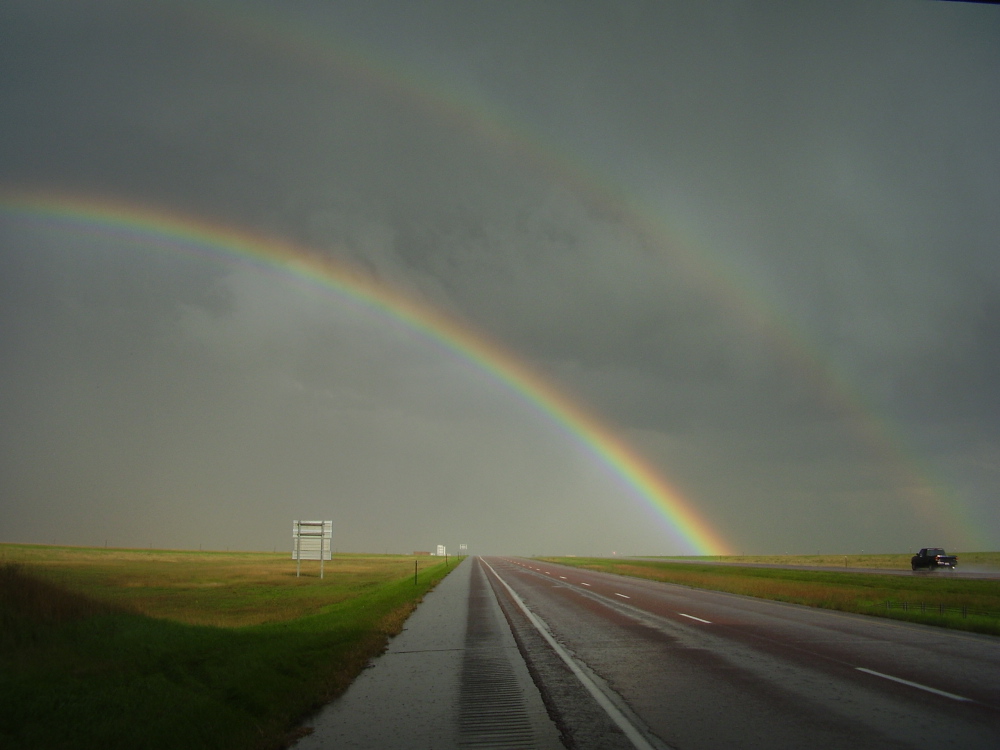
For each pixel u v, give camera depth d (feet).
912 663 43.19
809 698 33.01
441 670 43.62
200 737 25.99
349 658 46.06
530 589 130.11
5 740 24.38
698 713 30.37
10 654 39.01
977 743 25.23
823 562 345.72
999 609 79.30
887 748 24.66
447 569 242.99
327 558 185.57
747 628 63.98
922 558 211.41
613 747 25.49
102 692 31.42
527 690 36.73
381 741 27.02
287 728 29.12
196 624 60.70
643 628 65.62
